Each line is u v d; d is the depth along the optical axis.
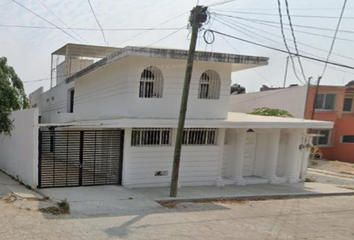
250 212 7.66
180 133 8.44
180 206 7.76
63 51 18.66
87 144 9.03
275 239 5.68
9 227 5.17
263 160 12.23
